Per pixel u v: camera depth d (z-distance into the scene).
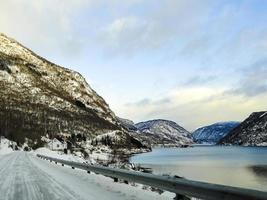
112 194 11.60
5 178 17.94
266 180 60.34
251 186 52.34
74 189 13.10
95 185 14.32
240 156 152.62
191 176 65.75
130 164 67.12
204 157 146.88
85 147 168.62
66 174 20.53
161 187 10.82
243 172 75.12
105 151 174.88
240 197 6.82
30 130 189.50
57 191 12.65
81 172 22.44
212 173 72.19
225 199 7.34
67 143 167.38
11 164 31.55
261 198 6.22
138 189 12.74
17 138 148.00
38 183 15.45
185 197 9.80
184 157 147.88
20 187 14.01
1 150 99.94
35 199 10.91
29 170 24.03
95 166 19.25
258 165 95.69
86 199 10.66
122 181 16.23
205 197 8.23
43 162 37.81
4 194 12.11
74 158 65.00
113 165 53.44
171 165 95.25
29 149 123.88
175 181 9.69
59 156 62.12
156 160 123.12
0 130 149.00
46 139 177.88
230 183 56.28
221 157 145.12
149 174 11.71
